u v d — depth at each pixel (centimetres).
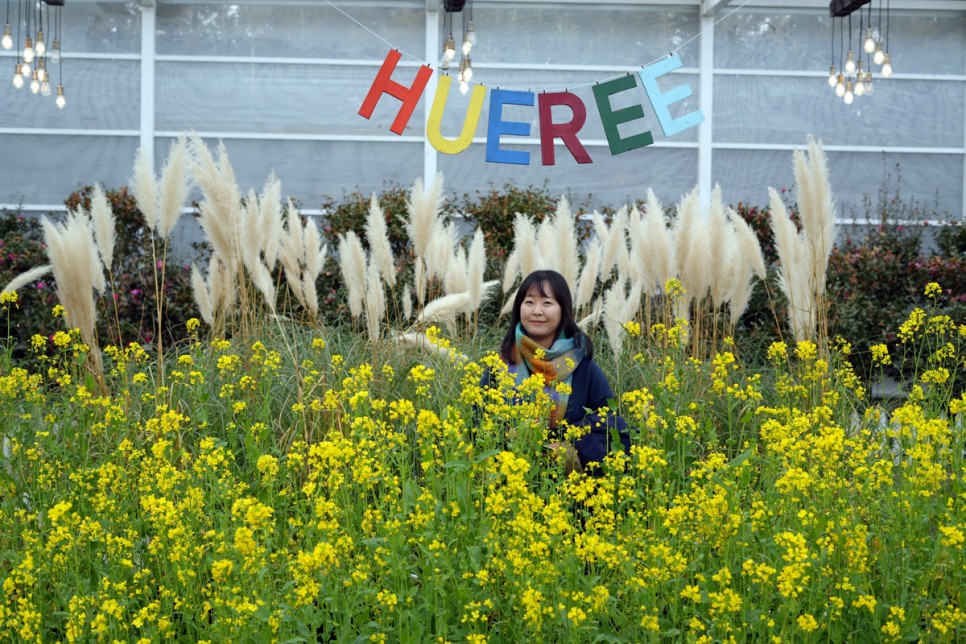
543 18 1103
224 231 562
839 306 820
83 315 532
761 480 362
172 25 1083
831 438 295
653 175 1103
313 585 241
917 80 1110
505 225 924
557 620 248
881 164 1108
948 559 284
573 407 399
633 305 570
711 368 514
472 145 1092
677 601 259
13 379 396
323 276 879
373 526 300
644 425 353
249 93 1090
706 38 1099
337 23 1093
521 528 261
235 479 361
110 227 554
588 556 261
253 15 1089
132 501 345
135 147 1079
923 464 288
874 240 947
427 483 319
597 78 1105
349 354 518
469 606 245
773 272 830
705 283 572
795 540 244
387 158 1095
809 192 557
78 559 302
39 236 968
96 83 1077
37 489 363
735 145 1105
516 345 410
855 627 277
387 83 648
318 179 1094
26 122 1070
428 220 584
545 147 652
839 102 1109
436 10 1091
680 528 282
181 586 290
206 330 827
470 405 341
